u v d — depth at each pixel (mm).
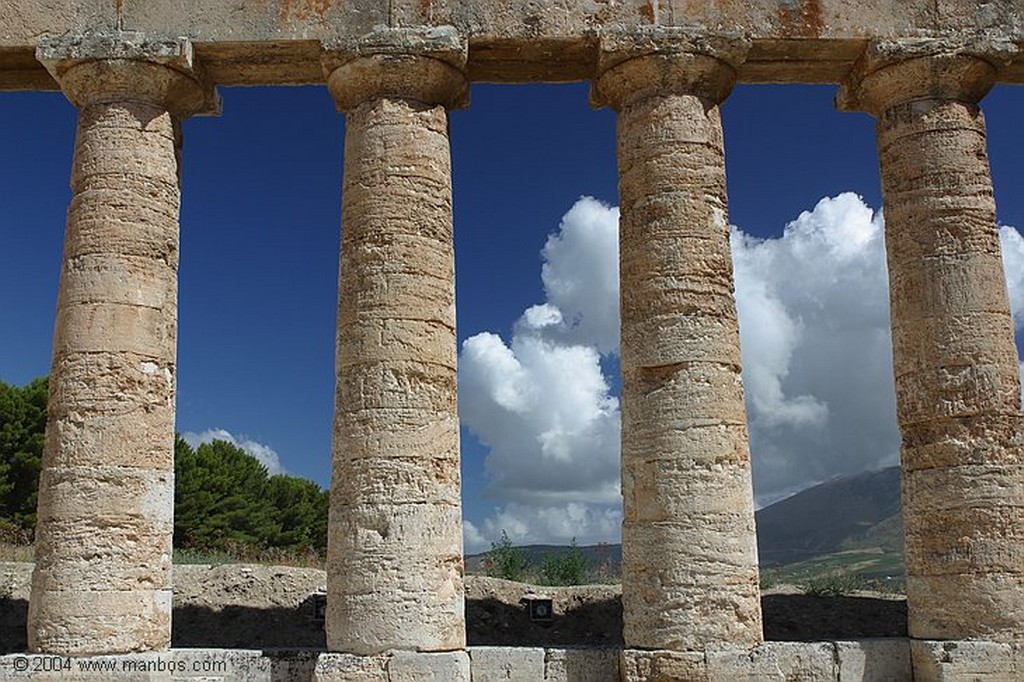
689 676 13594
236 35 15477
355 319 14508
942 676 13891
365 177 15000
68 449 14164
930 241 15312
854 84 16516
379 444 14000
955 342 14906
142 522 14203
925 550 14766
